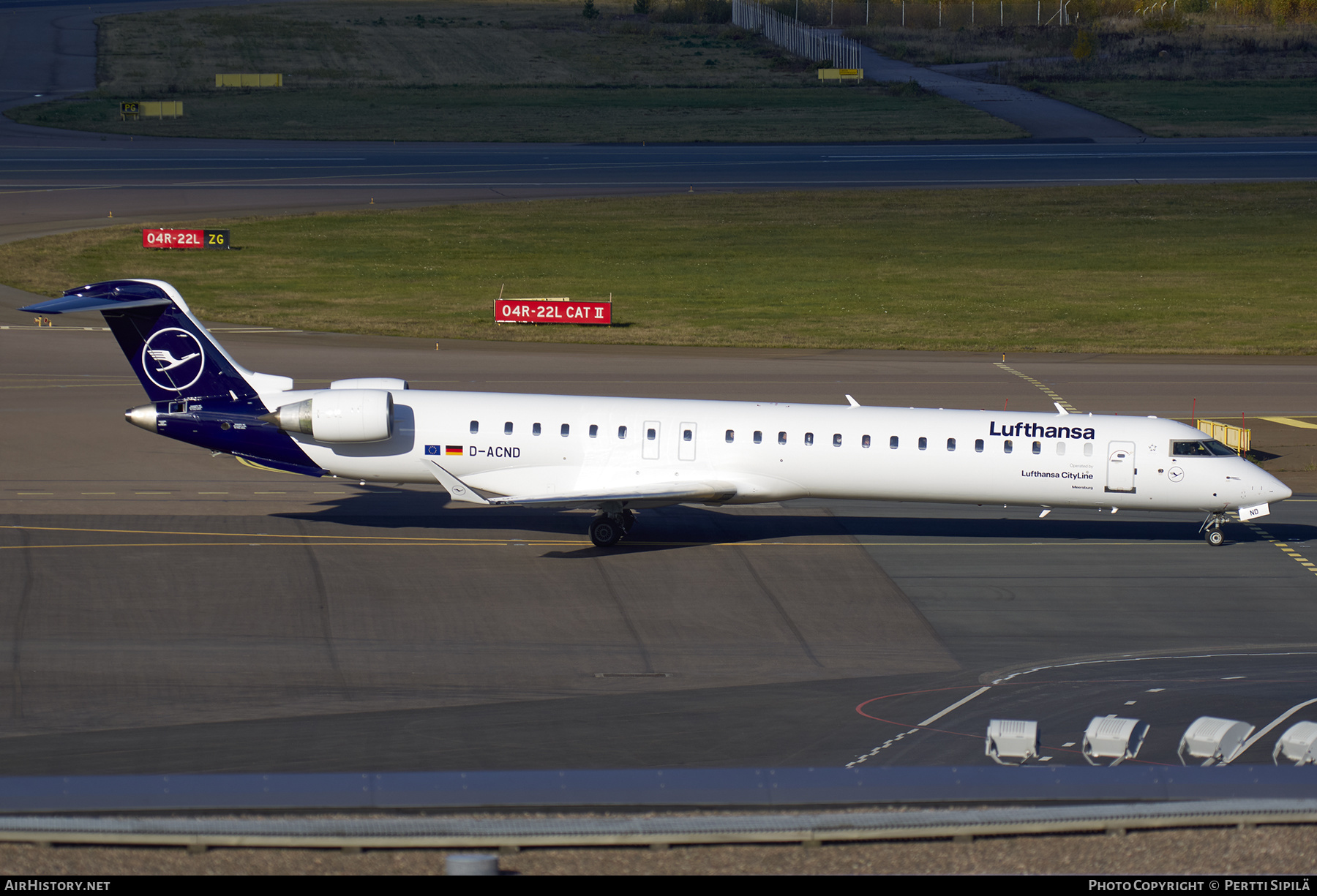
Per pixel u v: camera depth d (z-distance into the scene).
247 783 61.34
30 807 59.47
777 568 139.00
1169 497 143.75
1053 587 133.88
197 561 136.25
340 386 148.38
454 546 144.75
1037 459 143.50
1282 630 121.12
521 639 116.50
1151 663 111.31
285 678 105.62
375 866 53.91
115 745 89.62
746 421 145.00
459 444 144.50
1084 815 57.44
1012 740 73.06
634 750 88.56
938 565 140.88
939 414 147.12
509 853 55.44
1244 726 75.38
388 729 93.38
